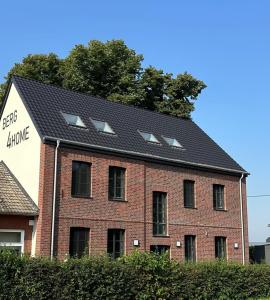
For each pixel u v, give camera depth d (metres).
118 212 20.64
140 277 13.65
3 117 22.58
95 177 20.14
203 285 15.39
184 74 36.88
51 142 18.94
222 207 25.62
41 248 17.78
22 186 19.75
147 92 35.94
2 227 17.45
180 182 23.56
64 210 18.80
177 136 26.09
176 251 22.61
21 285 11.60
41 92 22.22
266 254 30.80
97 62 33.50
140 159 21.98
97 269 12.84
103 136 21.58
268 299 16.94
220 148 27.72
